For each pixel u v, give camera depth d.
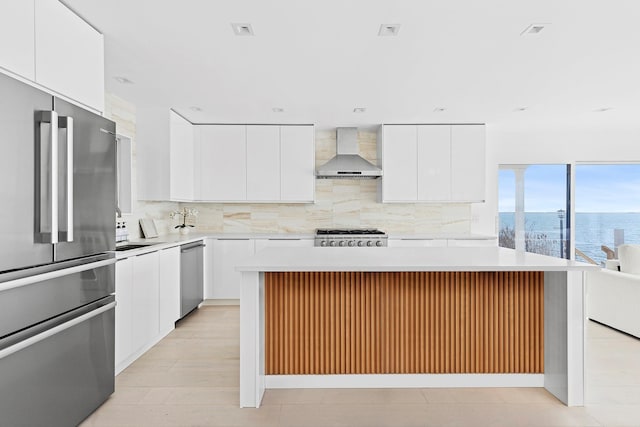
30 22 1.89
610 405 2.46
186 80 3.51
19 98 1.71
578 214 5.89
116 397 2.56
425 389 2.70
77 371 2.16
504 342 2.73
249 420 2.29
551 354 2.62
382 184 5.24
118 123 4.05
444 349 2.72
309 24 2.46
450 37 2.65
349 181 5.66
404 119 5.01
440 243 5.15
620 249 4.03
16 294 1.71
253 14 2.33
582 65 3.17
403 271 2.46
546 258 2.68
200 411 2.39
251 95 3.98
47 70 2.02
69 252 2.05
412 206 5.68
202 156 5.22
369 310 2.72
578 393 2.44
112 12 2.29
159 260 3.62
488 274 2.73
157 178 4.43
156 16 2.34
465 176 5.24
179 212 5.36
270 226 5.64
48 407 1.93
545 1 2.19
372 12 2.31
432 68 3.23
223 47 2.81
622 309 3.87
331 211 5.66
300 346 2.72
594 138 5.76
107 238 2.43
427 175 5.24
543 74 3.38
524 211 5.81
